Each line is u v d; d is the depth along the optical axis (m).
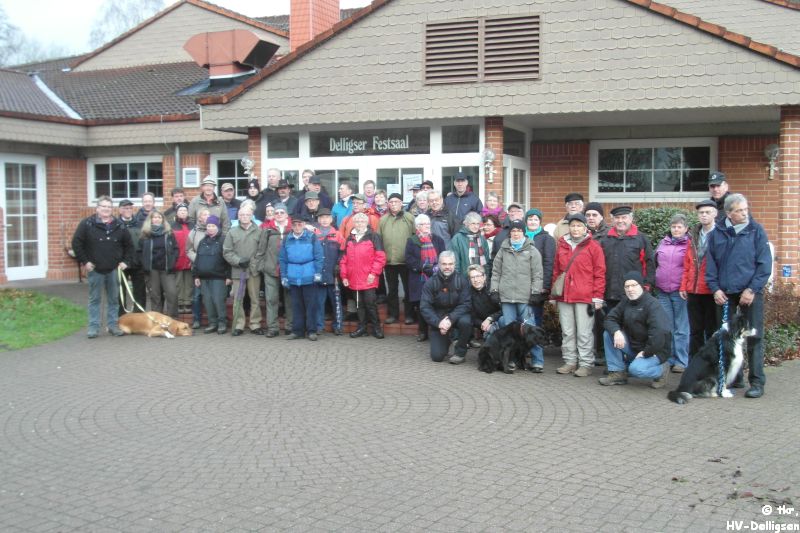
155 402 8.02
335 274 11.43
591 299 9.12
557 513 5.13
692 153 14.58
